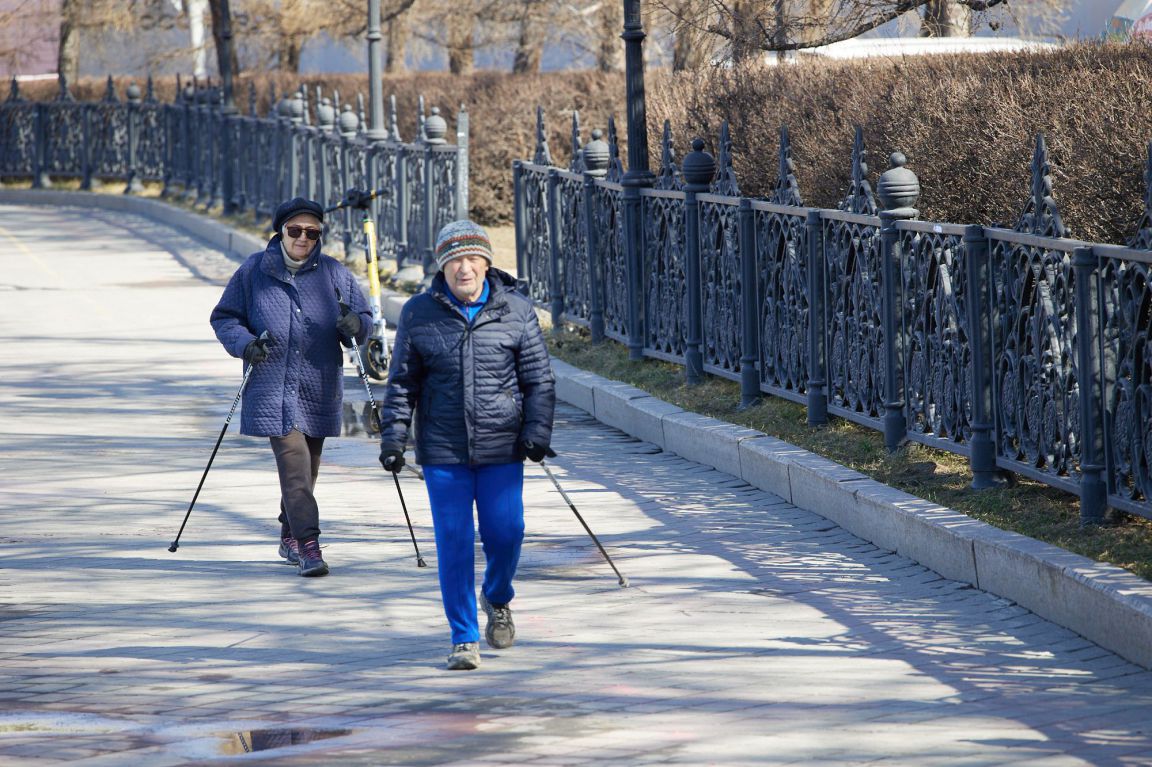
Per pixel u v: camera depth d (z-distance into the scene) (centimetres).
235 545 2945
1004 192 3750
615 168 4762
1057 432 2697
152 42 14075
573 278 5153
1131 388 2469
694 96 5766
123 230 10069
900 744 1820
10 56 14250
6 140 12375
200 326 6134
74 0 13450
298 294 2773
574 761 1783
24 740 1883
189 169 10788
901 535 2766
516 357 2236
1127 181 3356
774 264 3759
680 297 4341
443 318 2208
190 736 1895
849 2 5628
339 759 1802
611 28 9569
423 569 2773
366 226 4422
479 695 2058
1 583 2659
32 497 3344
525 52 10812
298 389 2761
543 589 2620
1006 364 2852
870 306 3312
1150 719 1894
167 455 3803
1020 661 2159
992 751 1789
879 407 3316
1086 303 2544
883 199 3216
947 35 5906
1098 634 2211
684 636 2323
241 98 11869
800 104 5088
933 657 2191
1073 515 2655
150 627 2405
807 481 3141
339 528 3091
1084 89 3634
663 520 3111
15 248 9106
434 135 6444
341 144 7631
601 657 2227
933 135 4091
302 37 11725
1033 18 6056
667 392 4191
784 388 3734
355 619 2453
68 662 2222
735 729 1891
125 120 11638
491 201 8619
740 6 5678
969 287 2888
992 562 2488
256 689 2095
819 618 2406
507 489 2230
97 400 4578
